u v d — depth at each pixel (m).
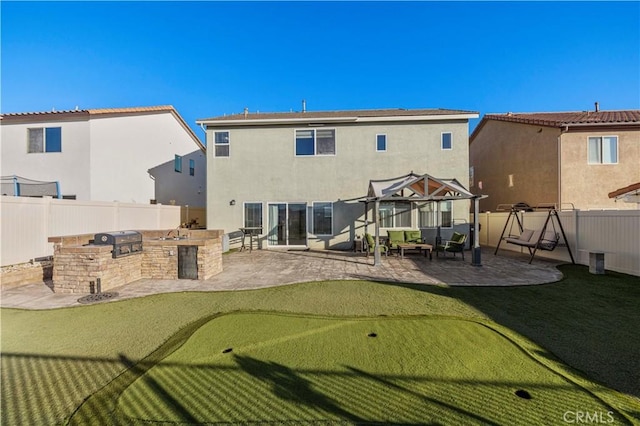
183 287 8.29
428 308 6.43
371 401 3.24
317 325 5.50
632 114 17.44
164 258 9.27
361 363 4.07
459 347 4.54
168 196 22.50
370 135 16.34
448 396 3.31
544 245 11.98
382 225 16.16
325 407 3.15
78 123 17.62
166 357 4.30
